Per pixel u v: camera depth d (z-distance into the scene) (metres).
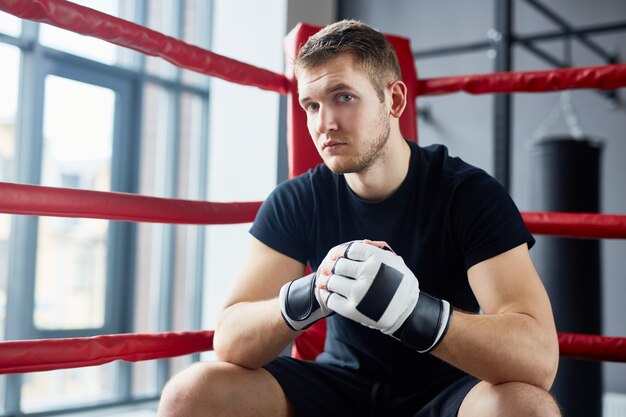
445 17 4.94
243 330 1.10
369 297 0.95
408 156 1.23
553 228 1.48
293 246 1.26
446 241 1.19
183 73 4.84
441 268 1.20
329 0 4.93
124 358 1.24
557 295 3.81
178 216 1.32
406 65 1.73
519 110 4.95
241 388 1.11
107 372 4.43
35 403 4.05
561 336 1.49
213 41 4.80
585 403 3.79
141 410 4.29
